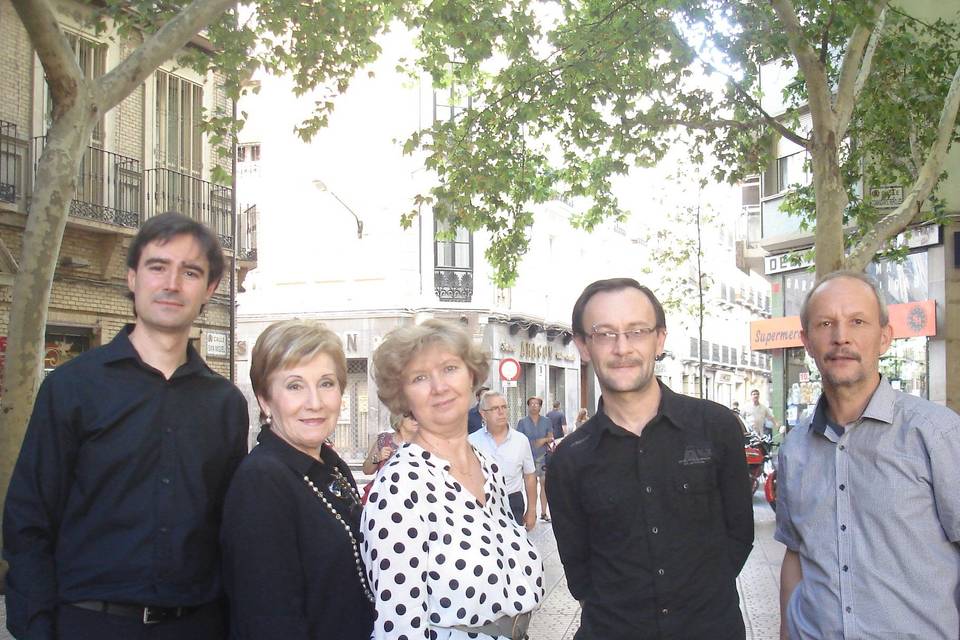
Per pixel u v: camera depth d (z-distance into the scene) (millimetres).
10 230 14625
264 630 3078
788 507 3621
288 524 3176
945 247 19562
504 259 15469
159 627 3275
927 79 13797
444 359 3432
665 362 49719
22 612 3127
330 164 31047
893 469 3279
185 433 3436
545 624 8008
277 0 12672
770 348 25328
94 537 3275
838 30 12781
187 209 18203
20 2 8719
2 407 9195
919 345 20344
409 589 3129
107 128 16562
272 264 31500
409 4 14297
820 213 12227
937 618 3188
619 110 14102
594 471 3725
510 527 3514
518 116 14125
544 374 36312
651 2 13102
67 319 15781
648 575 3590
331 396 3375
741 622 3658
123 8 12016
